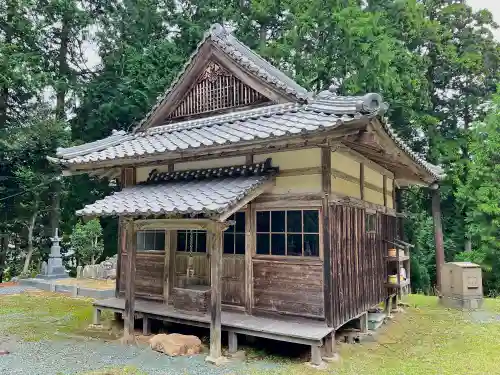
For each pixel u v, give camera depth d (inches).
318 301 245.9
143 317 298.5
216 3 809.5
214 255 242.7
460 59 784.3
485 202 703.1
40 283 562.6
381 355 258.7
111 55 812.0
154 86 715.4
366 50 659.4
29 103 768.3
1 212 739.4
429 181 438.0
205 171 304.3
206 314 277.0
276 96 301.9
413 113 727.1
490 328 339.3
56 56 827.4
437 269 769.6
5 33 717.9
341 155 280.7
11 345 278.4
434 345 285.3
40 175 698.8
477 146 724.0
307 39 752.3
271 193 271.4
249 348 263.0
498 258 708.0
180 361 239.9
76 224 745.0
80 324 341.1
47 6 741.9
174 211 234.2
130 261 289.6
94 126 805.9
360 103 201.9
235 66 321.1
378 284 337.4
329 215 249.0
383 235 366.0
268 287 267.0
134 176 357.7
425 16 831.7
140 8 810.2
